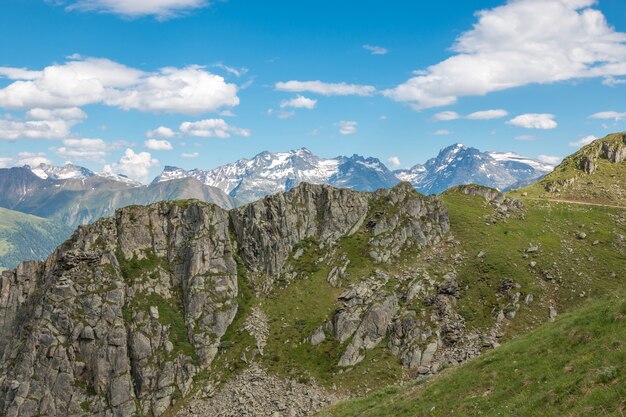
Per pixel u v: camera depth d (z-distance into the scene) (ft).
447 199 606.55
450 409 171.22
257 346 423.23
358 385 376.68
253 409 365.61
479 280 461.78
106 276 449.48
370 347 411.95
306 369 397.80
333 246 516.73
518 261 480.64
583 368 138.82
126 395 394.73
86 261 456.86
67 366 402.93
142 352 415.85
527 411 134.51
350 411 243.40
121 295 442.50
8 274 494.59
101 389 398.42
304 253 516.32
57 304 428.97
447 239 520.42
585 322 167.12
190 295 458.09
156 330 431.43
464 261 485.97
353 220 538.06
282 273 497.87
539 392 141.79
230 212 545.85
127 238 490.08
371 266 487.61
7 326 472.85
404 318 422.00
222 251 495.00
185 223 510.99
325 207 545.44
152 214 514.27
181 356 417.49
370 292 452.35
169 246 499.92
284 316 452.35
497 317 419.33
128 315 435.12
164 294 463.83
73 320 421.18
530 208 607.78
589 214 590.14
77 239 490.49
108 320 424.05
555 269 467.11
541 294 440.04
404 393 229.45
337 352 410.31
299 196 555.28
